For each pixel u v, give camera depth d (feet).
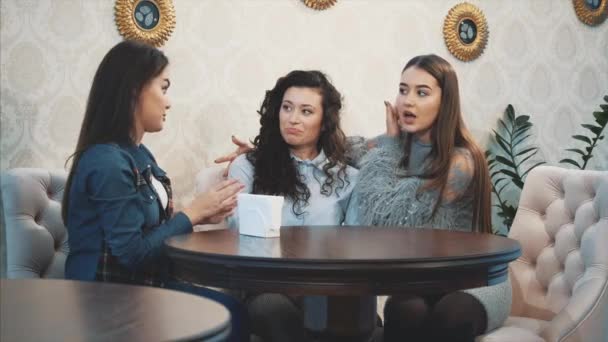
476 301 6.26
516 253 5.40
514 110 11.44
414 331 6.82
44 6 8.16
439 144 7.62
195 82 9.00
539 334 6.49
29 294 3.58
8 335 2.74
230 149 9.29
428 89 7.73
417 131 7.86
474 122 11.08
